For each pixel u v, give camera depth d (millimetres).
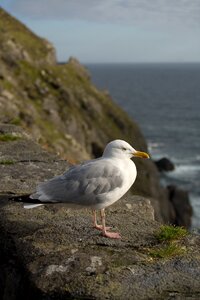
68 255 2035
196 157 21531
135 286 1885
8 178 2859
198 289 1894
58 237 2174
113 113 16688
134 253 2066
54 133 10875
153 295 1856
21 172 2965
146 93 56719
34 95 12641
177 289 1889
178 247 2113
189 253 2082
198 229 2396
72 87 15164
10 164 3092
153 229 2305
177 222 12828
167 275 1943
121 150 2324
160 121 33219
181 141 25625
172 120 33781
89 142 14461
